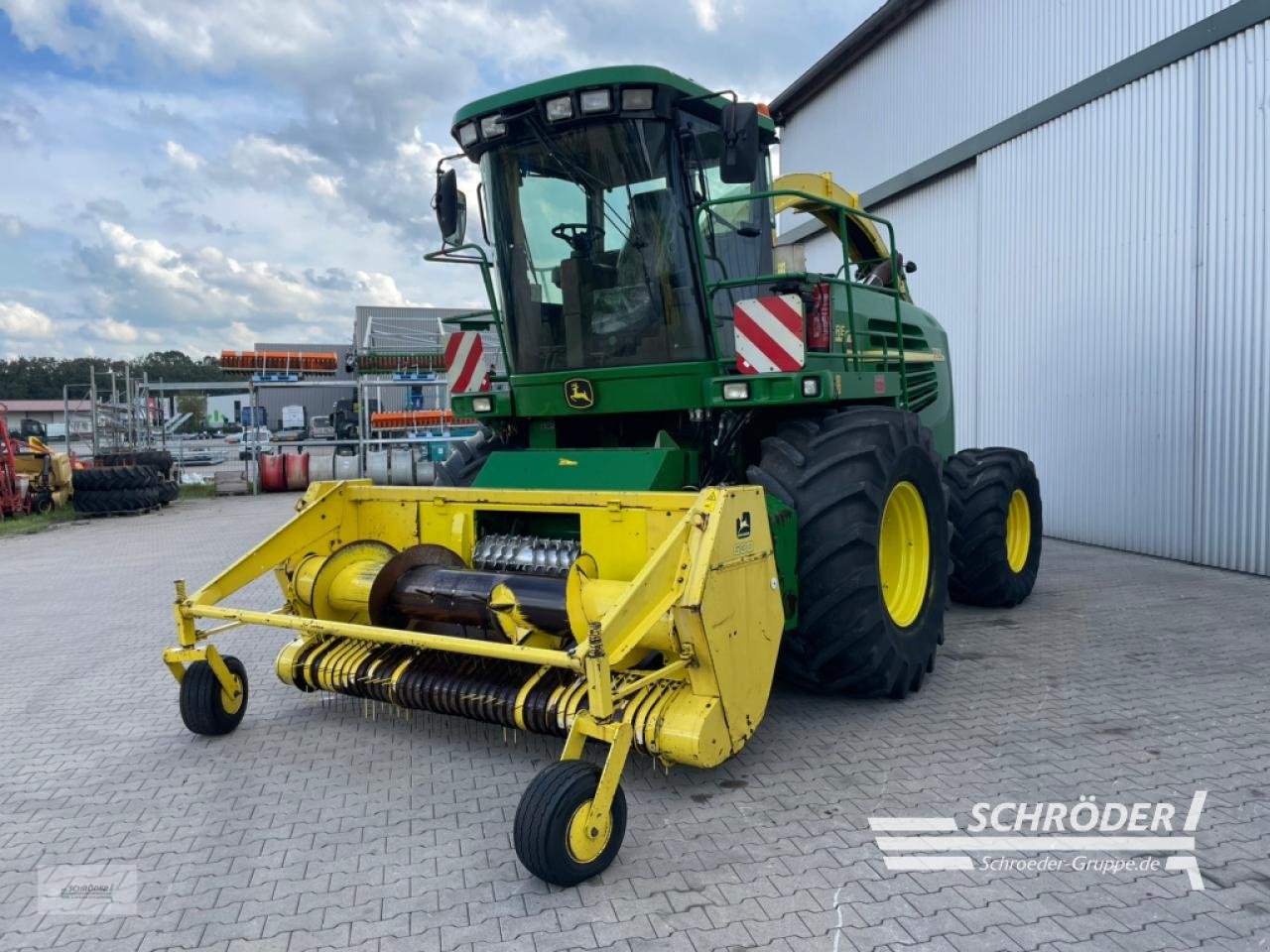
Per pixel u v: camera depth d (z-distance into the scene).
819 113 14.86
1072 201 9.56
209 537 12.98
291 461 20.27
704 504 3.45
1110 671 5.12
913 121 12.30
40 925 2.84
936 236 12.11
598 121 4.57
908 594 4.85
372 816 3.53
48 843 3.41
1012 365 10.60
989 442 11.06
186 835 3.44
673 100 4.54
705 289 4.70
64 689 5.48
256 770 4.04
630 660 3.60
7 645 6.75
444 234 5.18
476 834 3.36
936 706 4.59
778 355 4.34
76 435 26.48
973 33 10.95
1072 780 3.66
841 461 4.27
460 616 3.97
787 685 4.98
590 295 4.93
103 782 3.96
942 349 7.92
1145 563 8.41
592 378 4.93
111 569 10.35
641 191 4.69
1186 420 8.30
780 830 3.29
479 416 5.47
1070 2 9.45
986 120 10.80
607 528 4.03
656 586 3.32
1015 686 4.89
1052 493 10.03
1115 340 9.10
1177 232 8.32
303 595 4.60
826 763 3.89
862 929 2.67
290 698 5.06
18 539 13.61
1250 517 7.72
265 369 22.61
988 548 6.47
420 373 21.09
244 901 2.94
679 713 3.38
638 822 3.39
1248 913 2.72
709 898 2.86
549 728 3.59
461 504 4.55
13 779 4.05
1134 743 4.05
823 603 4.19
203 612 4.23
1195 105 8.07
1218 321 7.91
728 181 4.32
